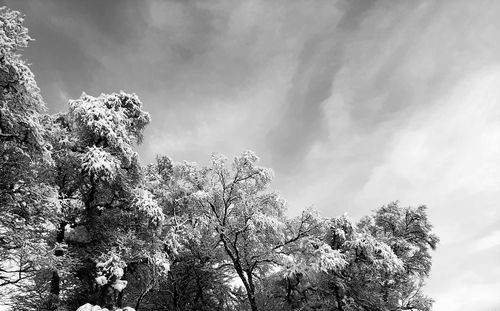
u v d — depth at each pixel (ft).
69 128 47.67
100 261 39.58
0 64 30.66
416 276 70.79
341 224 62.44
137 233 46.21
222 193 59.00
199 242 57.26
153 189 58.18
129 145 45.44
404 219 83.71
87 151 40.81
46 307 38.86
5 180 35.27
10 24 31.99
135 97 50.80
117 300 43.70
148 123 50.90
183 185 62.39
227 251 56.85
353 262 59.21
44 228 39.42
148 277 45.73
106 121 41.60
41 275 39.24
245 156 59.77
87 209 44.01
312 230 61.93
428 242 80.69
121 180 43.27
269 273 63.16
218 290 61.77
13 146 33.78
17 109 33.55
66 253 39.24
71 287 44.86
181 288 60.85
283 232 60.85
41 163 36.86
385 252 57.36
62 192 43.88
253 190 61.26
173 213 61.52
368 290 61.00
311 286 60.64
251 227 54.75
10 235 34.58
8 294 38.29
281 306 61.52
